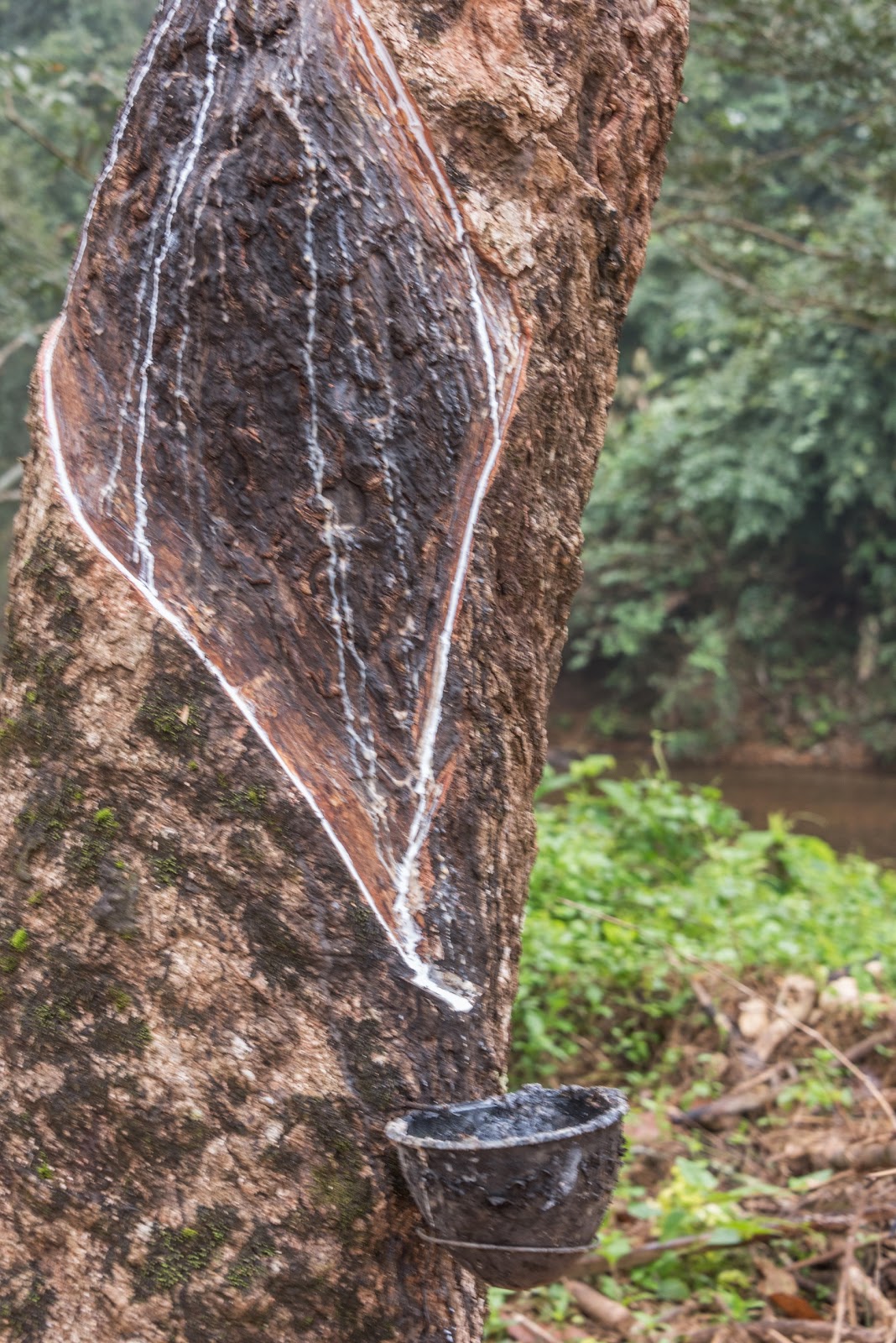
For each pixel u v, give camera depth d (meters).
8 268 6.46
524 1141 1.16
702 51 6.33
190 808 1.33
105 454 1.41
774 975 4.02
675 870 5.14
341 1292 1.30
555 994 3.81
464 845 1.43
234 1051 1.31
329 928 1.33
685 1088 3.61
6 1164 1.34
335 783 1.36
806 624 18.36
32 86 5.46
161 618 1.35
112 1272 1.29
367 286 1.35
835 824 12.73
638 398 18.05
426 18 1.41
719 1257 2.82
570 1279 2.72
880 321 6.80
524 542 1.47
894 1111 3.23
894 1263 2.68
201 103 1.36
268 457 1.36
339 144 1.34
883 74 5.95
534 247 1.44
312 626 1.37
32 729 1.38
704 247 6.99
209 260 1.34
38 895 1.35
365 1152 1.31
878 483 15.55
